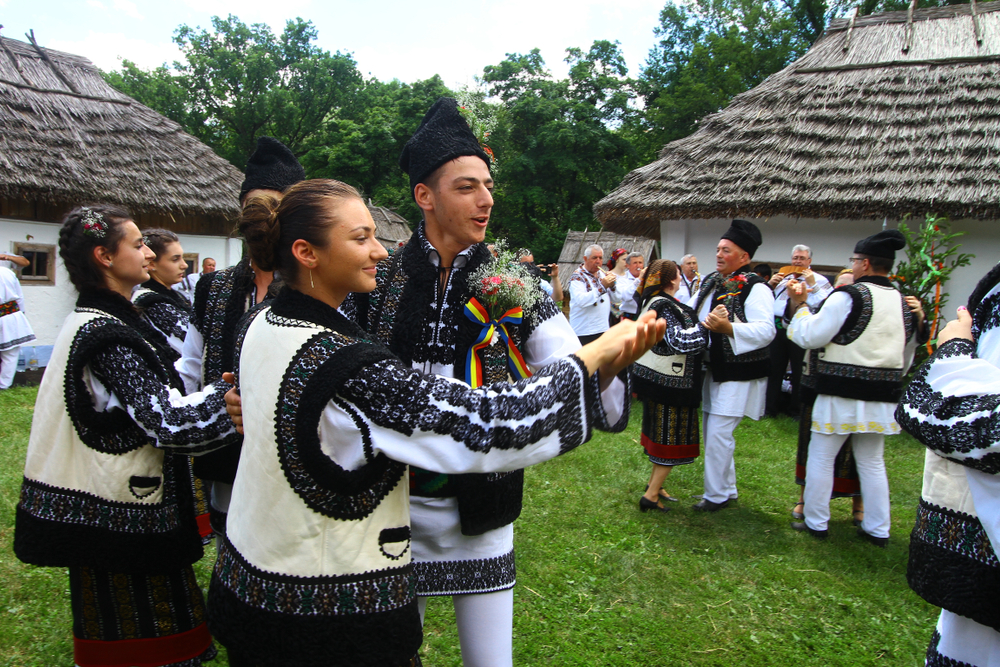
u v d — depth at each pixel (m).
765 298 4.27
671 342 4.03
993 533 1.51
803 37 25.45
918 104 8.54
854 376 3.86
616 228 10.21
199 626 2.09
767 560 3.74
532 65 29.67
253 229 1.34
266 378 1.29
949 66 9.02
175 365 2.51
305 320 1.32
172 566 1.96
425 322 1.78
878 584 3.49
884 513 3.98
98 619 1.96
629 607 3.19
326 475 1.24
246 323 1.50
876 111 8.70
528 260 4.25
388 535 1.34
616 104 29.03
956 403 1.56
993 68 8.66
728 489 4.63
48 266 9.40
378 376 1.24
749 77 25.41
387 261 1.86
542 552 3.72
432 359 1.78
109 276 1.98
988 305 1.72
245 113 32.28
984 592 1.63
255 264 1.39
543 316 1.87
